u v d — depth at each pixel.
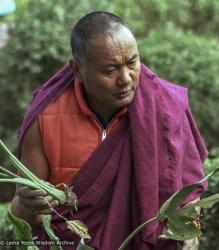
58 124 3.83
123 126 3.82
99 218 3.80
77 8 10.86
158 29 12.64
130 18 13.14
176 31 11.22
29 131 3.85
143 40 11.09
